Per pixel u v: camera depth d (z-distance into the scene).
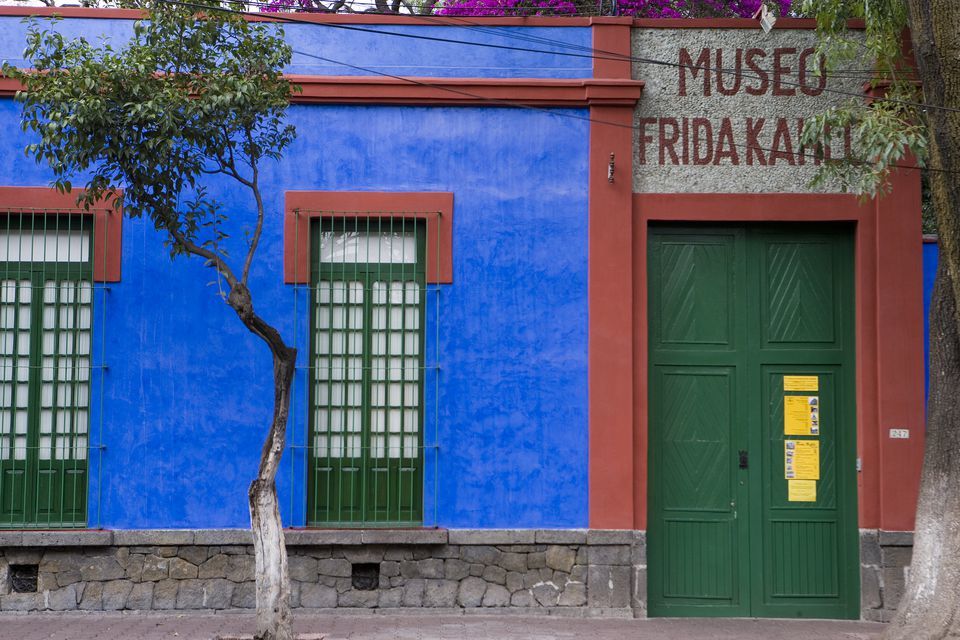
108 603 8.46
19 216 8.80
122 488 8.62
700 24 9.09
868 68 8.98
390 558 8.63
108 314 8.73
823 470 8.90
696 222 9.02
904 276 8.76
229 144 7.43
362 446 8.83
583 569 8.66
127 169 7.21
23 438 8.69
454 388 8.82
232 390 8.73
